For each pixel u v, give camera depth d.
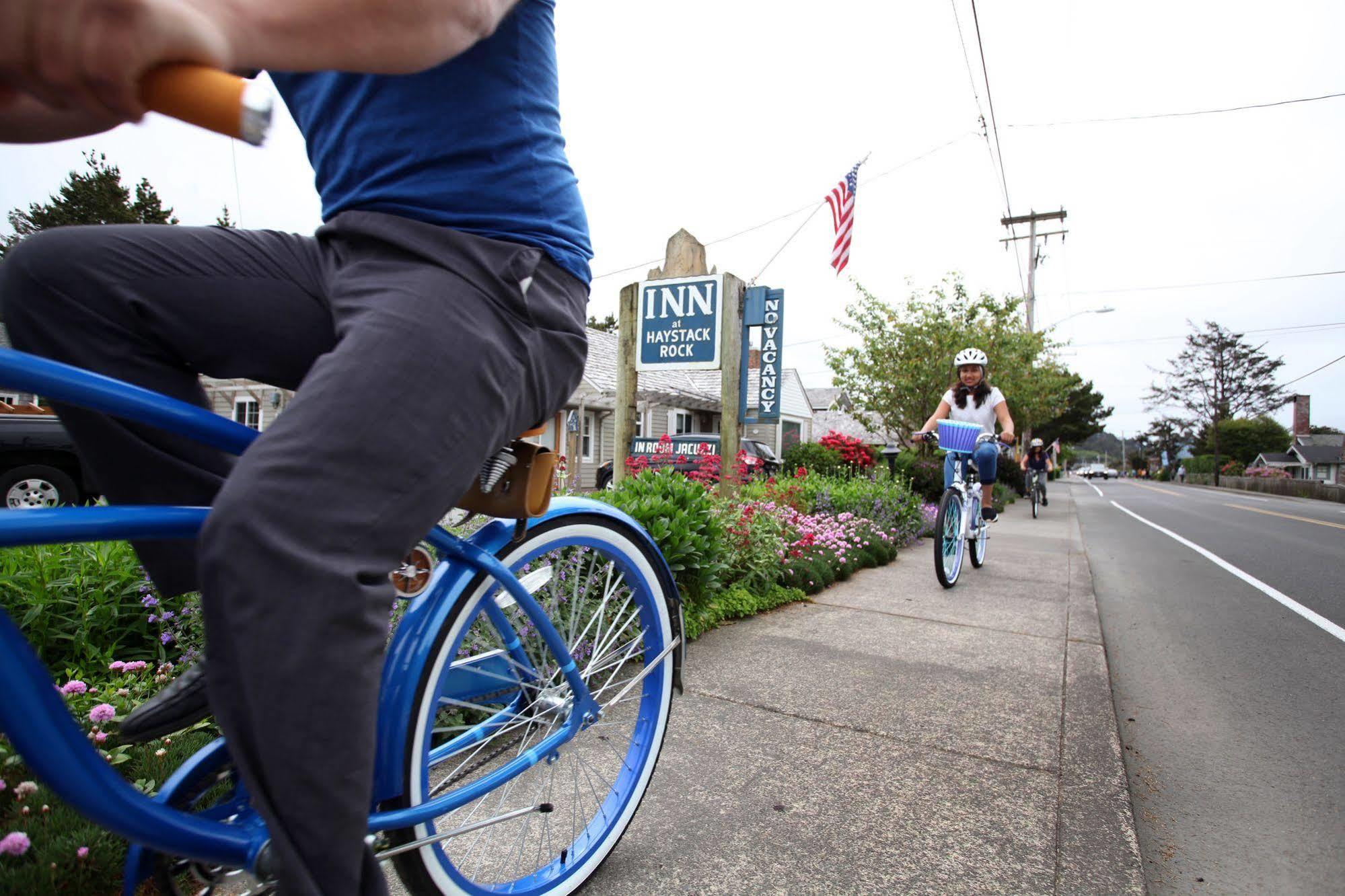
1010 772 2.35
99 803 0.94
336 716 0.92
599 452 20.08
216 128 0.67
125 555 2.66
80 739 0.93
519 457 1.33
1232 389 58.81
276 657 0.89
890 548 6.77
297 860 0.93
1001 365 14.97
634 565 1.76
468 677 1.52
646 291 7.08
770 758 2.41
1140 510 17.59
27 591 2.44
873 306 14.57
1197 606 5.27
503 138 1.14
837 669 3.33
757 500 6.42
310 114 1.22
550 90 1.23
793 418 30.64
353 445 0.94
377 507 0.96
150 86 0.64
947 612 4.51
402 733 1.28
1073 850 1.91
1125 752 2.72
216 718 0.94
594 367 18.38
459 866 1.73
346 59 0.77
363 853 0.99
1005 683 3.17
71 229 1.11
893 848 1.90
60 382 0.95
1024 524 11.72
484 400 1.06
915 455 13.12
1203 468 64.88
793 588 4.85
